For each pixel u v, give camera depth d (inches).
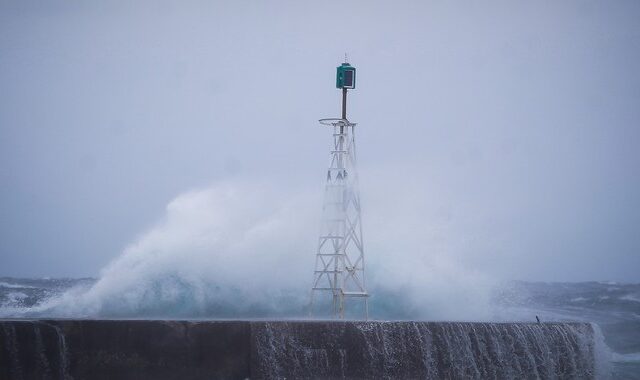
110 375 3112.7
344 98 4013.3
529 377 3654.0
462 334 3506.4
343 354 3302.2
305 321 3297.2
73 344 3097.9
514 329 3656.5
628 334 5831.7
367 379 3316.9
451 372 3454.7
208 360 3181.6
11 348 3024.1
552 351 3764.8
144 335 3147.1
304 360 3260.3
